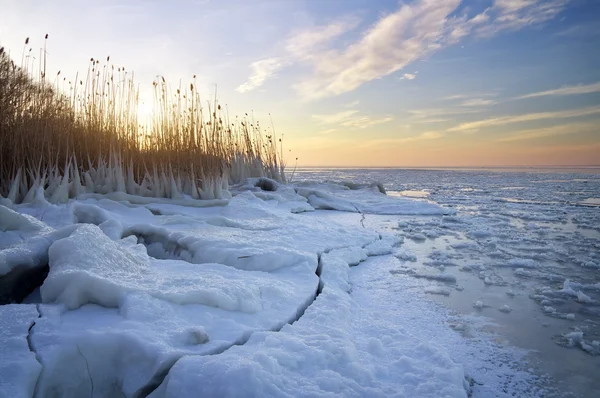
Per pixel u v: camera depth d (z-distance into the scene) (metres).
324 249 5.23
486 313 3.66
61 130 6.90
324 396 2.07
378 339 2.82
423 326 3.35
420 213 10.28
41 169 6.47
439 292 4.20
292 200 10.63
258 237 5.26
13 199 5.48
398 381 2.36
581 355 2.91
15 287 3.11
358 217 9.38
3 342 2.21
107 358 2.30
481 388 2.48
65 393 2.21
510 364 2.77
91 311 2.70
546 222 9.03
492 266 5.28
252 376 2.04
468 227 8.27
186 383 2.06
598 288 4.36
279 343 2.53
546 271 5.07
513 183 24.70
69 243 3.10
